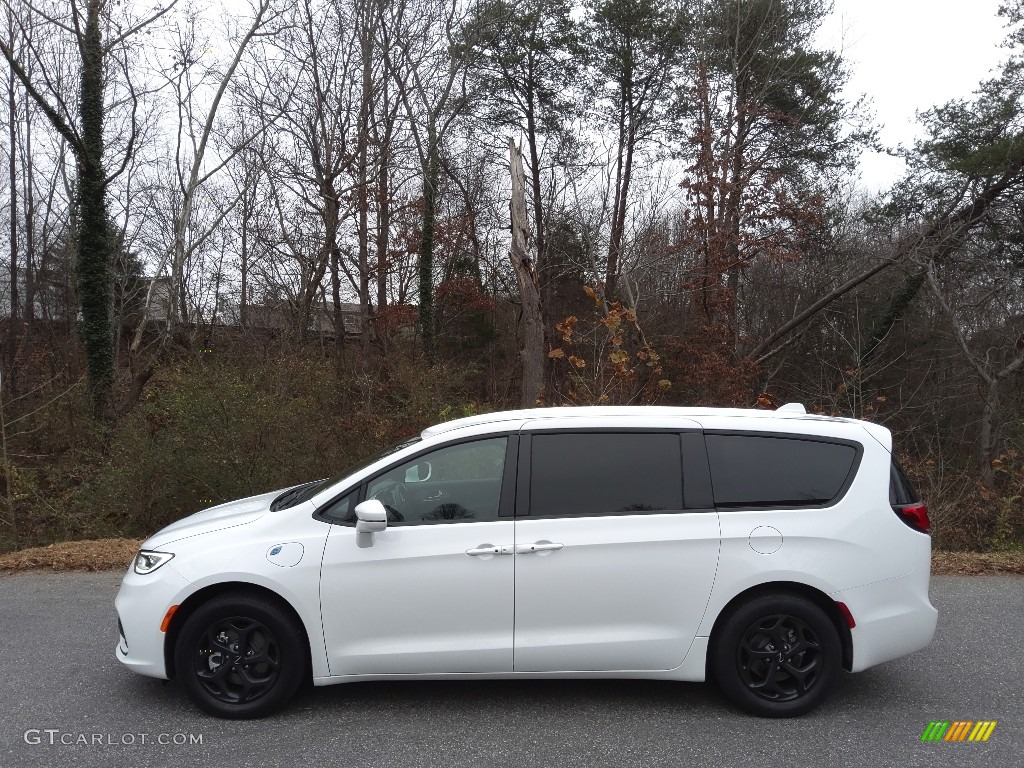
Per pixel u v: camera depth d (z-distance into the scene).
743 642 4.19
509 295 33.00
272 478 10.23
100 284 17.28
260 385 11.20
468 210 30.36
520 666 4.17
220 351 15.69
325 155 23.05
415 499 4.33
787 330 20.22
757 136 24.31
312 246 24.00
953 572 7.47
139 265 26.48
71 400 15.53
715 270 19.02
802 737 3.98
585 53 29.52
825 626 4.17
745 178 19.56
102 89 17.55
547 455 4.35
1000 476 14.41
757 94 23.53
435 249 30.31
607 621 4.18
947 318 17.11
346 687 4.58
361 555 4.14
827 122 24.36
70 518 10.85
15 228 27.38
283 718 4.18
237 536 4.25
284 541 4.19
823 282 21.72
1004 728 4.11
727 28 22.94
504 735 3.99
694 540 4.17
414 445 4.41
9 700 4.41
